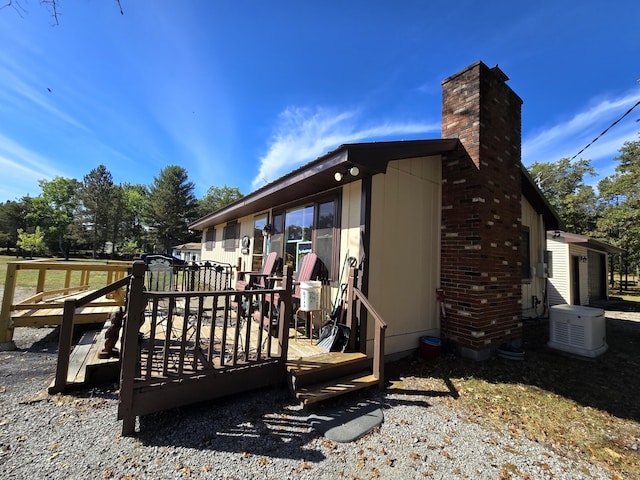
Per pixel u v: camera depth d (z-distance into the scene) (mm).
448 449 2271
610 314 9125
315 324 4676
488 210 4535
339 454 2152
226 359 3006
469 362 4191
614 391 3426
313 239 5113
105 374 3084
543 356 4625
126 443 2170
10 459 1943
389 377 3611
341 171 3818
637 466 2150
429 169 4848
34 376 3232
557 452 2291
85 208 33656
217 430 2379
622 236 15336
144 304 2361
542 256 7691
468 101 4691
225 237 10680
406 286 4406
